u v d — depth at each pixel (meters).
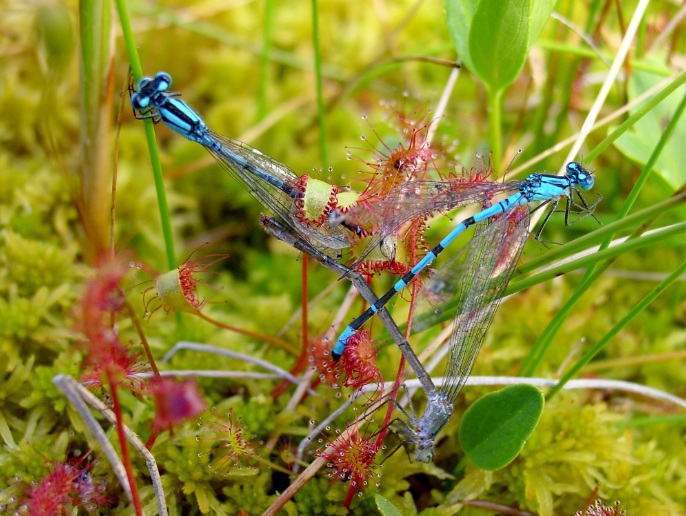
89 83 0.11
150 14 0.17
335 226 0.11
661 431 0.13
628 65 0.14
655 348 0.14
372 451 0.11
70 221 0.15
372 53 0.18
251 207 0.16
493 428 0.11
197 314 0.11
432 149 0.13
